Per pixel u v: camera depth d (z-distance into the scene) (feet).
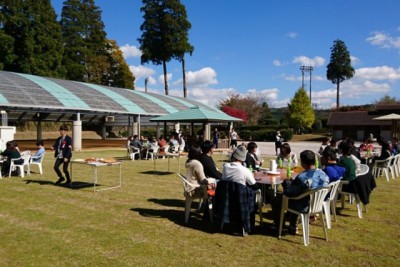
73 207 23.31
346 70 243.19
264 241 16.92
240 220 17.44
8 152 35.83
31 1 111.04
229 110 164.96
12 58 105.70
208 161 21.34
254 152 26.00
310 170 17.03
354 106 189.98
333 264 14.16
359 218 21.17
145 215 21.53
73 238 17.07
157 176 37.86
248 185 18.28
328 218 19.01
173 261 14.35
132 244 16.33
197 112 59.72
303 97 184.44
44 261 14.25
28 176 36.63
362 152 41.47
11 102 61.00
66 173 31.45
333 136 156.15
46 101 67.26
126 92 97.81
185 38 152.25
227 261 14.39
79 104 72.95
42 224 19.33
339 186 21.49
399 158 38.17
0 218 20.44
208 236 17.62
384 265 14.10
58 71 120.16
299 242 16.79
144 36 152.66
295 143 128.47
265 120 194.08
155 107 93.50
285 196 17.03
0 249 15.52
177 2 150.20
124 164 49.55
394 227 19.36
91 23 150.71
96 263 14.10
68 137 31.63
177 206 24.03
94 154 65.00
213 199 19.88
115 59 168.04
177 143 57.41
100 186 31.30
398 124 117.19
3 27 107.45
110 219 20.52
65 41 140.77
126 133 142.51
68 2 144.46
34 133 120.88
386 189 30.66
